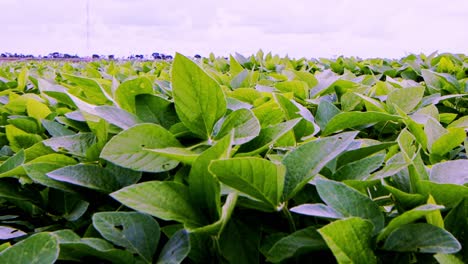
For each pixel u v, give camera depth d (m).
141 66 5.16
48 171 1.10
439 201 0.91
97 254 0.85
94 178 1.10
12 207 1.28
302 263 0.87
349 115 1.33
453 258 0.77
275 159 1.13
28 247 0.72
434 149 1.38
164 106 1.34
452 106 2.43
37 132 1.73
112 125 1.41
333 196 0.86
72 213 1.16
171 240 0.88
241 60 4.58
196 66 1.04
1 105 2.29
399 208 0.94
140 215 0.92
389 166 0.98
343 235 0.73
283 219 0.99
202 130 1.15
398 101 1.83
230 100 1.60
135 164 1.00
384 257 0.83
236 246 0.89
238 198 0.92
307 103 2.13
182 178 1.05
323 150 0.95
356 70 4.38
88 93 1.63
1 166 1.22
